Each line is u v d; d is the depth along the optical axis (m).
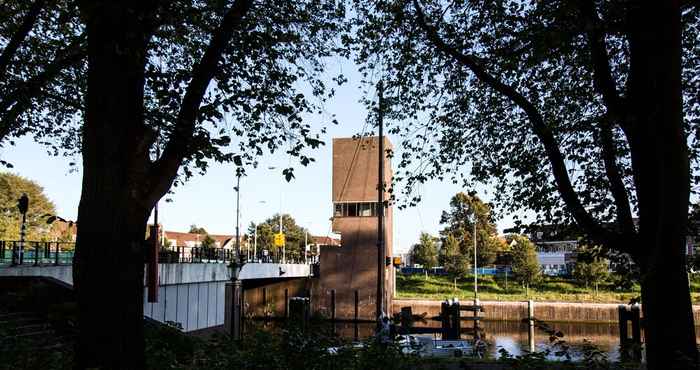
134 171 6.00
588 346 7.25
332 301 49.94
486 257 73.62
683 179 5.83
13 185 49.38
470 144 11.69
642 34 6.49
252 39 8.72
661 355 6.05
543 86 10.73
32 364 6.70
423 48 10.55
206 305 32.81
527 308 51.44
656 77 5.98
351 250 51.12
